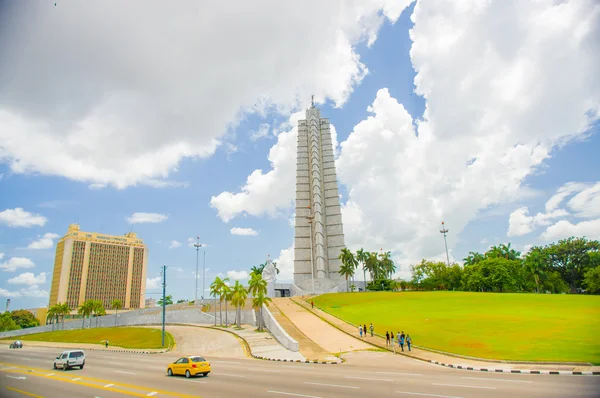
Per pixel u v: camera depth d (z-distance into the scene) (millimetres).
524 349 33844
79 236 191125
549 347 33875
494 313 56250
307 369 30156
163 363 38750
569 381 21938
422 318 56719
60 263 187625
